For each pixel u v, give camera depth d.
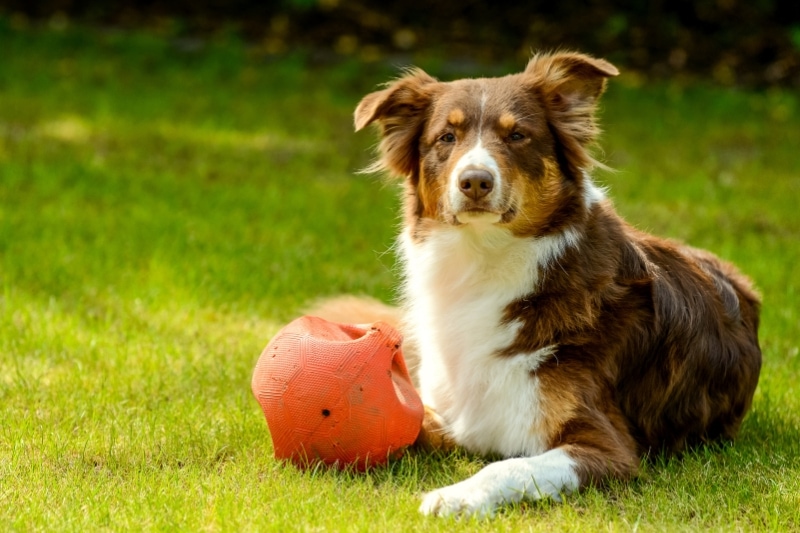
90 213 13.97
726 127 20.98
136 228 13.36
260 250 12.68
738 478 6.75
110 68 23.38
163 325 10.19
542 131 7.10
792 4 25.75
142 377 8.73
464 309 7.19
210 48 25.16
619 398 7.11
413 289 7.65
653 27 25.91
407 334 8.09
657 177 17.02
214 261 12.09
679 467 7.04
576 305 6.90
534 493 6.23
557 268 6.96
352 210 15.00
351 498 6.27
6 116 19.38
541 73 7.32
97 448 7.16
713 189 16.28
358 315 8.80
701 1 26.05
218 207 14.66
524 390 6.88
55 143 17.83
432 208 7.29
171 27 26.39
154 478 6.59
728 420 7.73
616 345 6.96
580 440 6.61
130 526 5.80
